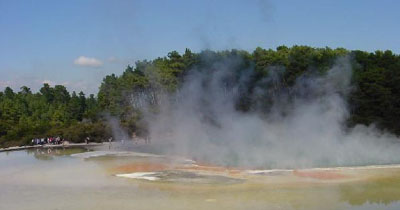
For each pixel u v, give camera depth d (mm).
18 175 45938
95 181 41281
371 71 82812
